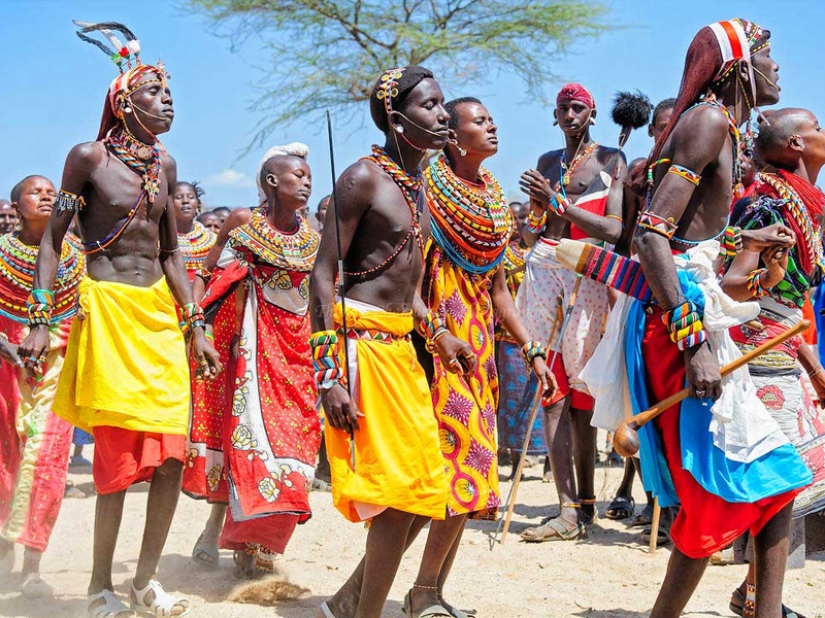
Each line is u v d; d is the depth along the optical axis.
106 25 5.44
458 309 5.50
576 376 7.65
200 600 5.81
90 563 6.75
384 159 4.72
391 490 4.46
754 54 4.79
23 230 6.49
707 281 4.54
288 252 6.28
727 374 4.52
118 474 5.25
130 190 5.34
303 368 6.32
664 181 4.57
